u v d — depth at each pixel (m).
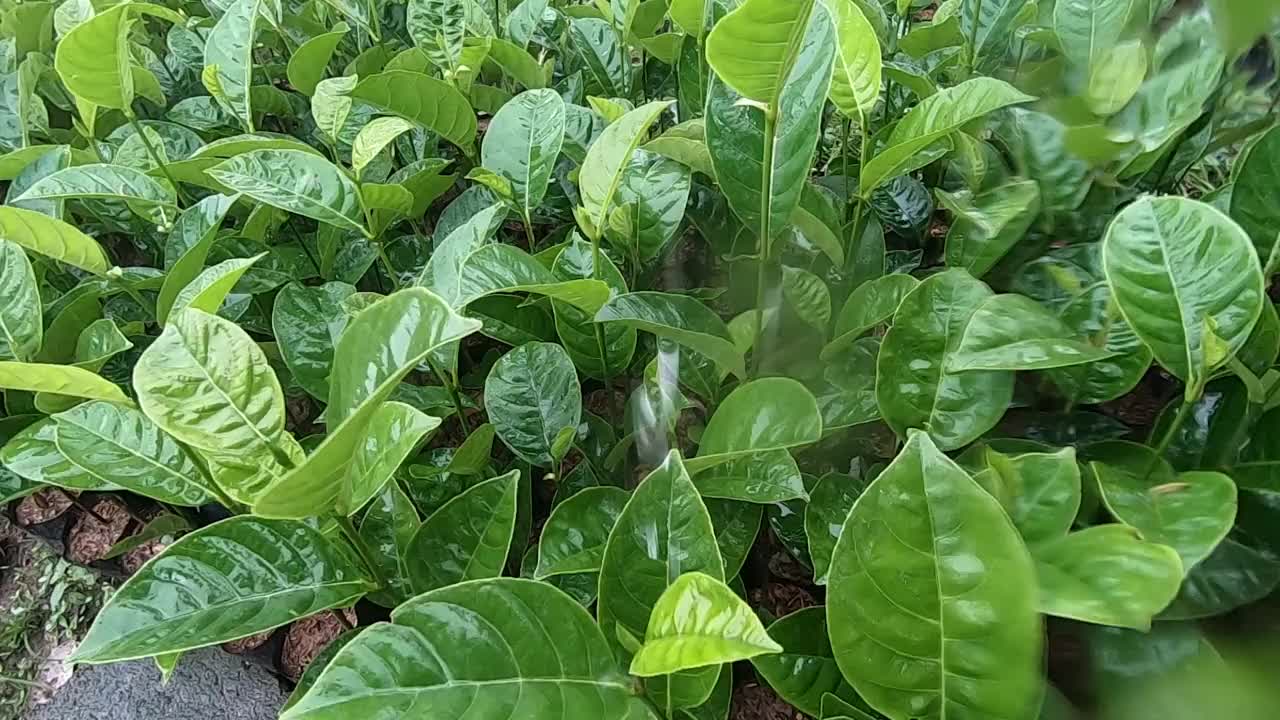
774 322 1.34
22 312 1.22
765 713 1.35
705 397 1.32
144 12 2.33
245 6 1.56
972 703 0.73
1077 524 1.00
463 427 1.41
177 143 1.82
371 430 0.87
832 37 1.08
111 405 1.13
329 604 0.97
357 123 1.76
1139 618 0.68
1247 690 0.82
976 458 1.04
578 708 0.74
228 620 0.93
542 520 1.58
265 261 1.61
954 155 1.42
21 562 2.18
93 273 1.38
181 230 1.44
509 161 1.36
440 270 1.19
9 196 1.57
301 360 1.33
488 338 1.85
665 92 1.88
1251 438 0.97
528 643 0.77
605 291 1.10
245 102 1.58
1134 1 1.23
